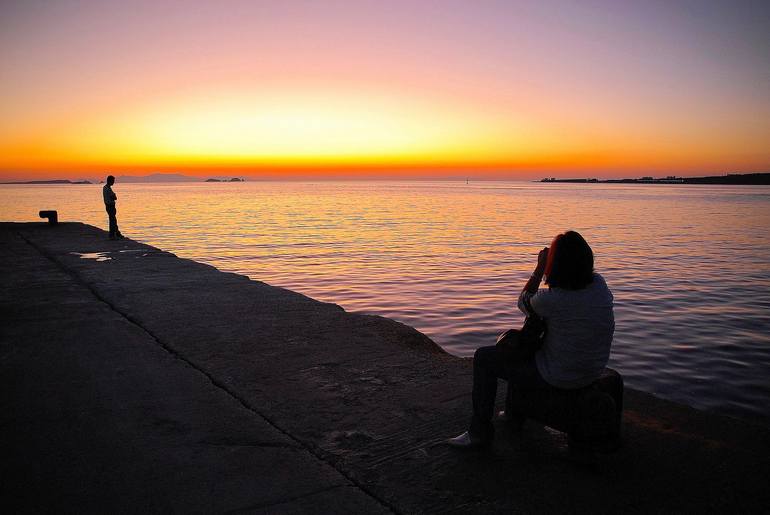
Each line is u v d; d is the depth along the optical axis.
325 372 4.24
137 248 12.69
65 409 3.54
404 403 3.63
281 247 28.11
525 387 2.90
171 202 97.19
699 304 14.32
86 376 4.18
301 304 6.68
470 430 2.99
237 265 21.69
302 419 3.39
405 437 3.14
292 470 2.78
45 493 2.54
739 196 153.00
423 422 3.34
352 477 2.71
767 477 2.70
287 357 4.61
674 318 12.69
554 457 2.91
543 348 2.83
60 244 13.48
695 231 38.62
